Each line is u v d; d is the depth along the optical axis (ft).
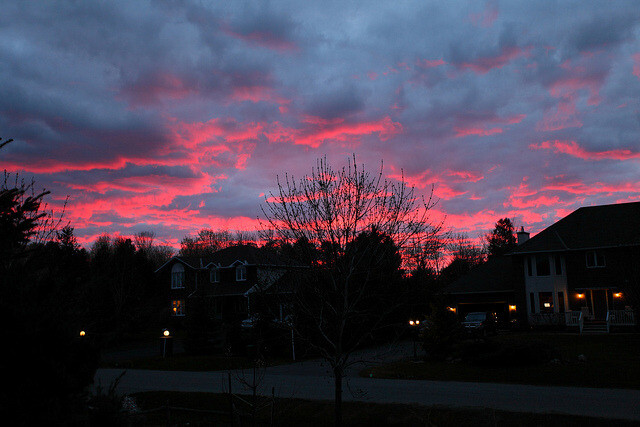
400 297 35.58
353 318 37.73
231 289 157.17
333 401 49.34
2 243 21.09
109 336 20.40
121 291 130.11
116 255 139.44
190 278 170.19
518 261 131.95
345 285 33.60
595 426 36.14
